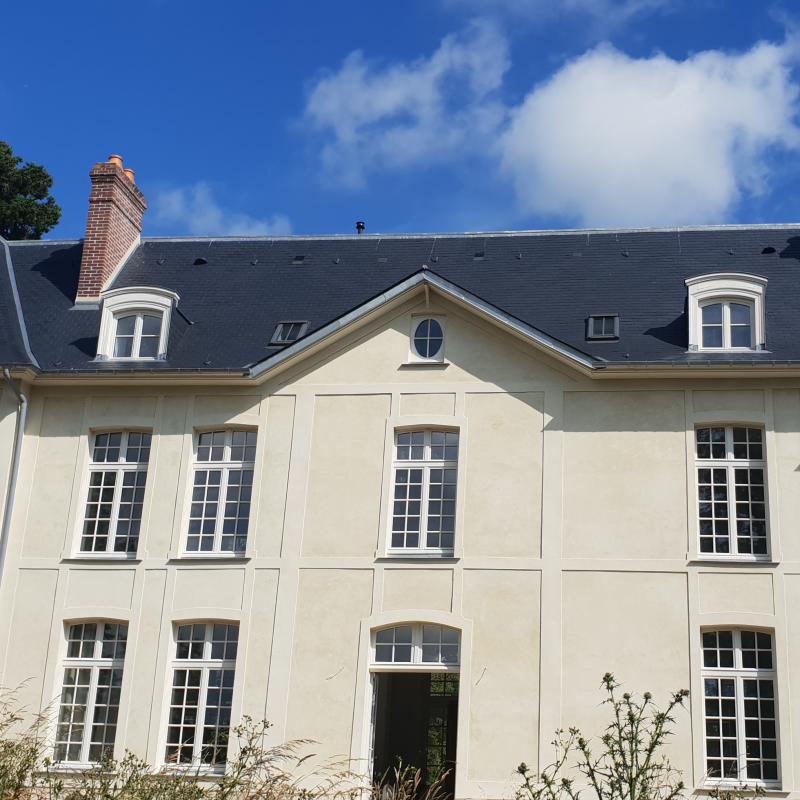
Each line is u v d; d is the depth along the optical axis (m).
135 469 22.08
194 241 26.75
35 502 21.89
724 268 23.50
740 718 19.02
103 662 20.94
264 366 21.64
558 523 20.25
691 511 19.98
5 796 12.71
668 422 20.52
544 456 20.64
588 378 20.92
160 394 22.22
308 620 20.42
